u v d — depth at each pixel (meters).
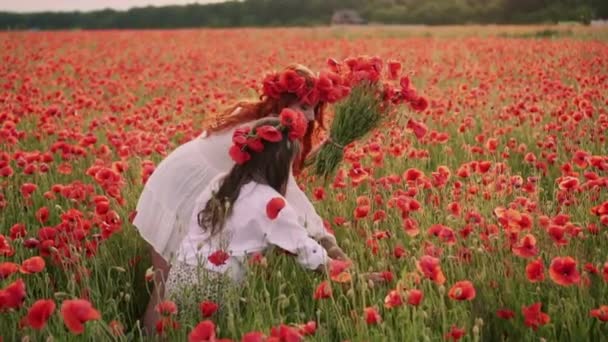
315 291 3.04
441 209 4.20
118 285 3.59
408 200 3.66
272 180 3.36
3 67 16.17
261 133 3.16
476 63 15.73
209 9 61.91
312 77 3.60
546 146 5.51
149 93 11.90
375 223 3.70
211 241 3.30
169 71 15.53
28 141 7.32
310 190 4.61
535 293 3.09
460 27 39.06
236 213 3.29
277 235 3.28
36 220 4.49
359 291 3.27
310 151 4.04
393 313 3.09
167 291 3.30
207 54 20.53
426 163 5.89
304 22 59.38
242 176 3.34
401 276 3.29
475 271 3.33
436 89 10.53
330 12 59.12
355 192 4.61
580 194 4.20
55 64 15.49
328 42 23.42
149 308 3.39
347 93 3.69
